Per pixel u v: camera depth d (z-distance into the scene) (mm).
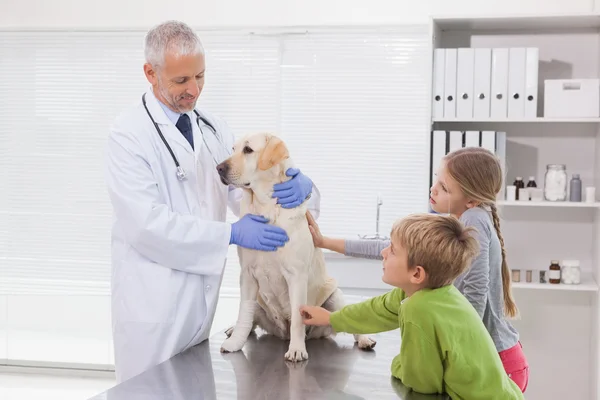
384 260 1570
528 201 3410
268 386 1515
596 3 3543
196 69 1893
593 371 3590
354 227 3988
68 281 4195
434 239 1478
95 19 4082
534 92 3379
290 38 3980
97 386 3998
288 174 1781
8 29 4113
